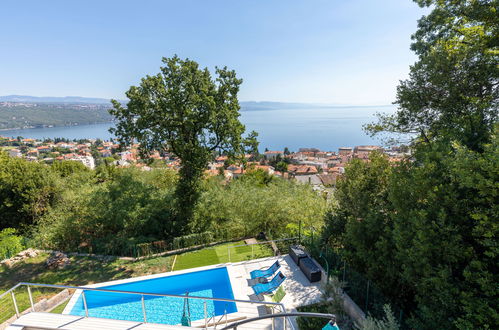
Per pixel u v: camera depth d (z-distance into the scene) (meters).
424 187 7.61
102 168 34.59
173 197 18.38
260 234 16.95
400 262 8.78
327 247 13.02
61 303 10.09
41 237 15.90
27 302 9.96
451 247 6.55
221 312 9.39
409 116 12.23
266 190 20.42
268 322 8.06
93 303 10.09
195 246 15.70
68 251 14.96
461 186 6.38
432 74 10.57
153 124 17.28
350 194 12.78
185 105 16.78
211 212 17.81
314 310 9.15
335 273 10.77
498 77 9.55
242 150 19.00
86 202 16.38
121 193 16.88
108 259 13.97
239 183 22.78
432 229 7.03
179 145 18.03
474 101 9.55
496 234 5.95
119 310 9.71
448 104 10.41
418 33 13.77
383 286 9.83
